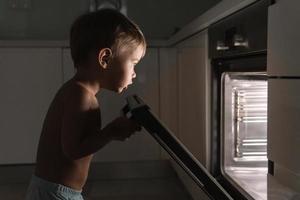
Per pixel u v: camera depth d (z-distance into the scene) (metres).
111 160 2.82
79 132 0.98
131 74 1.08
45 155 1.08
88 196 2.43
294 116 0.90
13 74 2.68
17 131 2.72
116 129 0.96
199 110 1.89
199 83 1.87
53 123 1.06
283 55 0.95
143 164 2.85
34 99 2.71
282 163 0.97
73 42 1.06
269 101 1.04
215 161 1.72
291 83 0.91
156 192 2.49
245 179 1.55
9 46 2.67
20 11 3.19
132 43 1.04
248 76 1.63
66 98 1.02
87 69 1.05
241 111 1.70
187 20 3.34
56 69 2.71
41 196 1.07
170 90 2.74
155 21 3.32
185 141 2.29
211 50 1.65
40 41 2.68
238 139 1.70
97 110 1.04
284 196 0.98
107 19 1.03
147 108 0.92
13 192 2.56
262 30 1.10
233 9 1.32
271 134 1.03
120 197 2.41
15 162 2.74
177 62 2.46
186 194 2.42
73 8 3.22
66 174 1.06
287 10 0.92
